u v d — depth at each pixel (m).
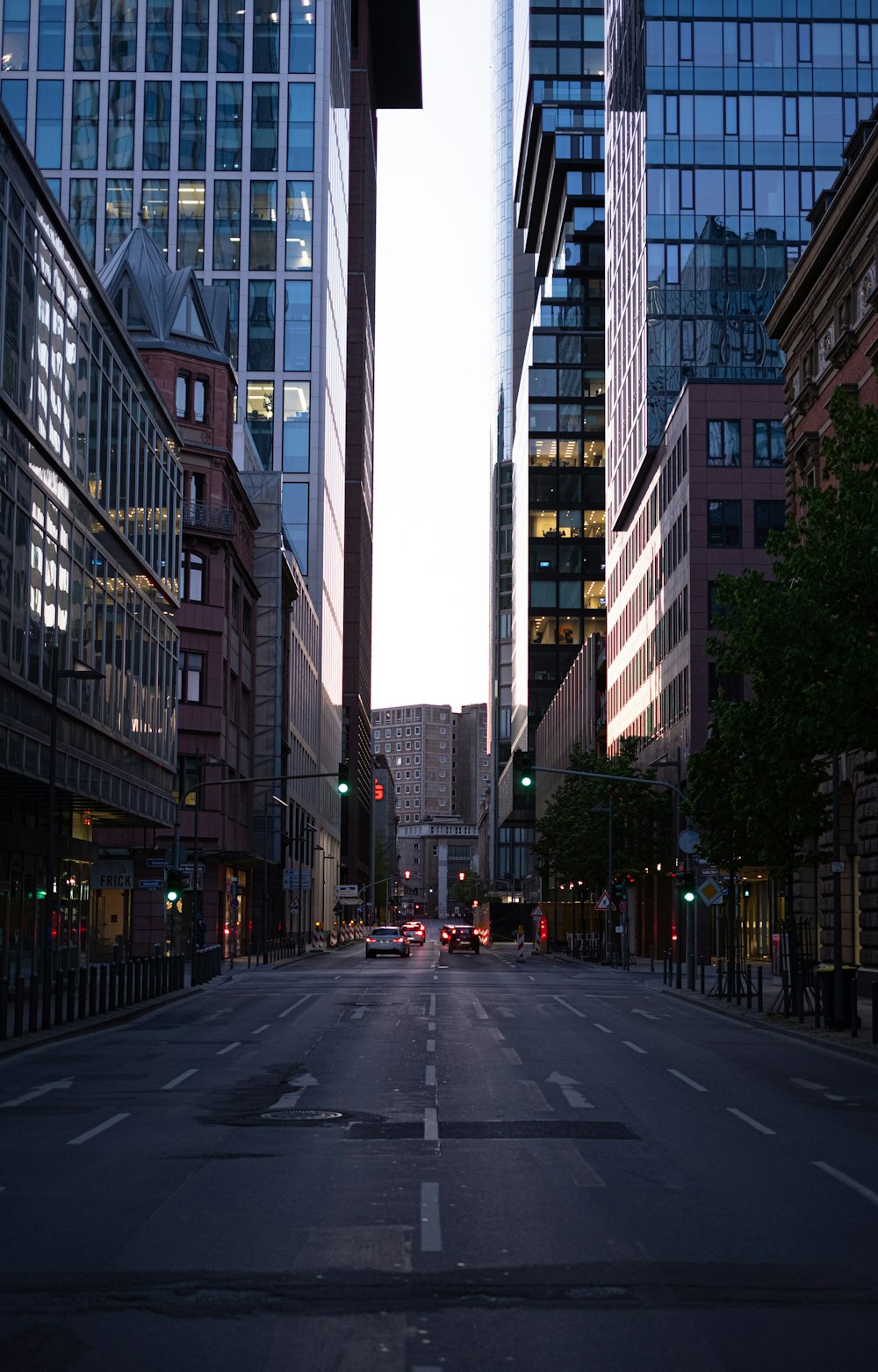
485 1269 9.57
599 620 157.38
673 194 85.44
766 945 77.12
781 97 85.75
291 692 102.00
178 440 56.75
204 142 111.75
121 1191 12.40
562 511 158.50
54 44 111.56
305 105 112.44
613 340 104.69
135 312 76.50
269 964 72.44
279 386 113.44
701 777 43.16
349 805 172.12
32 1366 7.55
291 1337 8.05
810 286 50.53
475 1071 22.69
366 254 182.62
